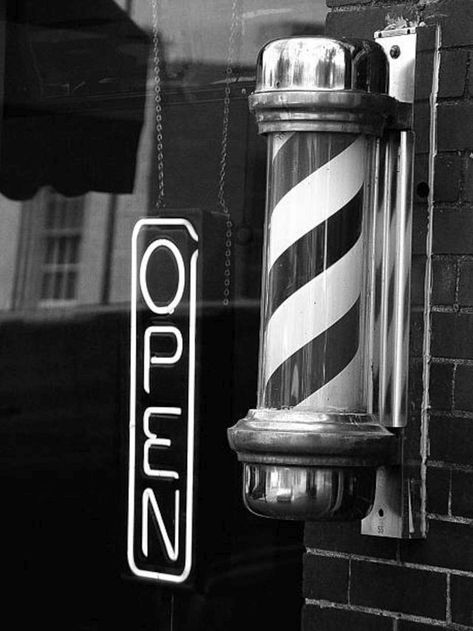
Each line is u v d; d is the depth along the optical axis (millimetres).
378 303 3182
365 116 2924
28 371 4379
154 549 4066
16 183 4438
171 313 4059
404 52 3270
